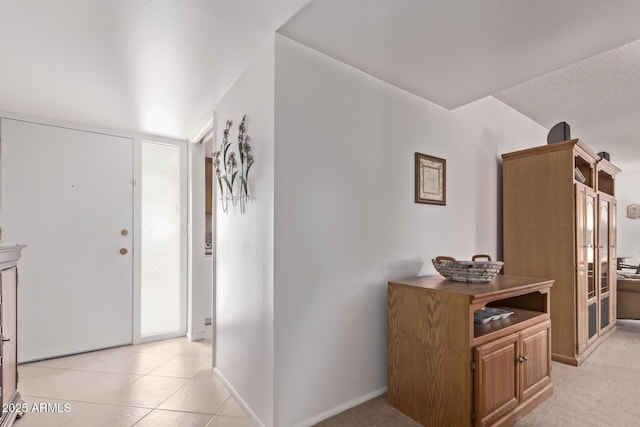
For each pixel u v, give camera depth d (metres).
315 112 1.80
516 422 1.75
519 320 1.89
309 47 1.79
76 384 2.21
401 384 1.87
